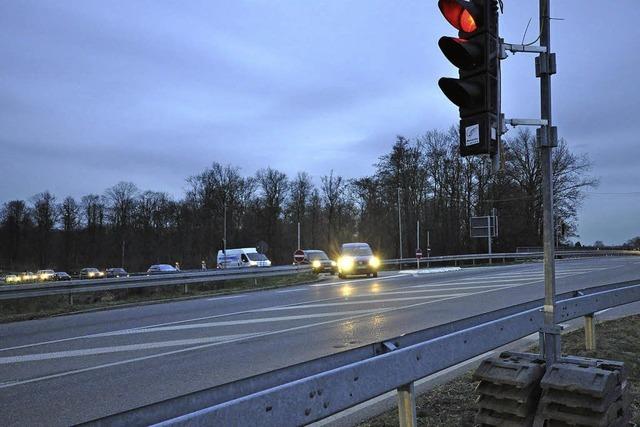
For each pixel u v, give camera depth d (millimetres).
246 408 2611
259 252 38812
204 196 94938
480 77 4699
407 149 71500
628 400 4250
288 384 2889
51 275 70000
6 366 8094
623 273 23438
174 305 16453
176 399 2621
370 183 76562
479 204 67375
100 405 5980
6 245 103125
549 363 4527
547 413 4012
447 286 19109
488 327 4762
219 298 18375
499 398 4246
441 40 4781
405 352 3756
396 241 71125
